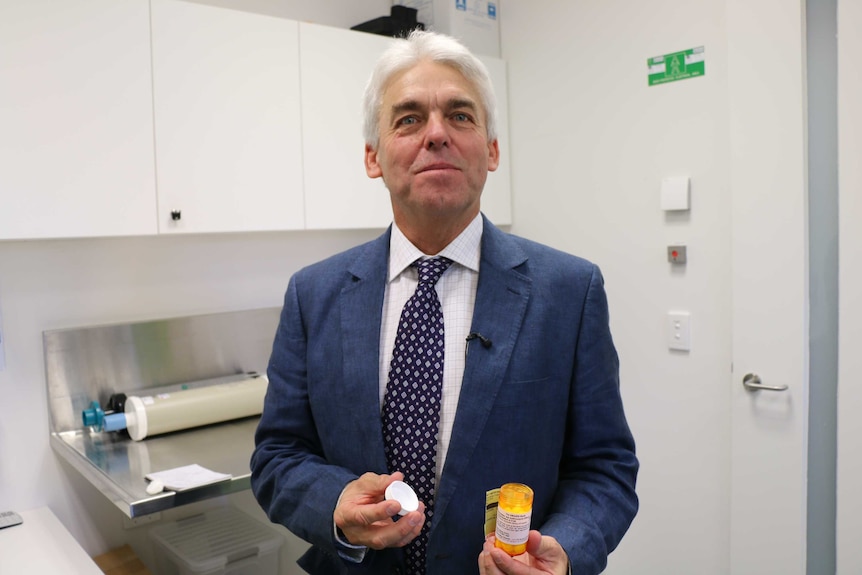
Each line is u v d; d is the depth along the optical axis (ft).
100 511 6.63
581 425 3.42
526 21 8.41
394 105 3.26
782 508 6.45
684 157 7.02
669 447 7.40
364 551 3.17
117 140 5.68
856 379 5.96
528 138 8.52
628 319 7.66
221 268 7.33
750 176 6.40
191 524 7.13
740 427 6.66
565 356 3.34
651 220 7.34
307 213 6.86
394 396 3.34
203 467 5.48
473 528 3.19
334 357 3.52
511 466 3.23
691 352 7.13
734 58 6.42
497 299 3.35
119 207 5.72
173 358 6.89
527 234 8.67
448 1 8.10
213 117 6.19
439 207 3.20
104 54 5.57
